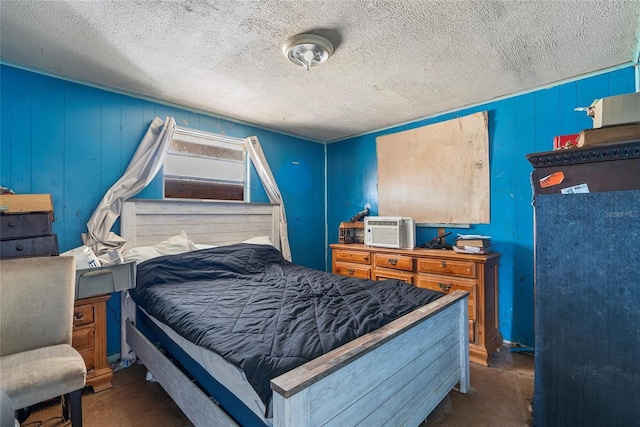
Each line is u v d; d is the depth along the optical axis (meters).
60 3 1.46
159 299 1.81
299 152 3.94
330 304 1.66
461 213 2.93
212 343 1.21
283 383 0.89
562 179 1.45
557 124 2.40
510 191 2.64
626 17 1.58
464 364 1.89
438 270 2.59
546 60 2.05
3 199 1.63
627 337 1.28
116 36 1.75
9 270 1.50
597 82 2.22
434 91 2.57
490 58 2.02
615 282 1.31
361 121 3.36
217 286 2.08
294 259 3.83
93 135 2.38
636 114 1.36
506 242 2.66
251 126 3.44
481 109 2.82
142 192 2.66
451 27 1.68
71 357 1.41
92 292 1.89
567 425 1.42
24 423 1.62
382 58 2.02
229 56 1.99
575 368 1.40
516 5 1.50
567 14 1.56
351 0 1.47
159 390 1.96
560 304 1.44
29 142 2.11
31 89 2.12
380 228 3.10
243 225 3.22
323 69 2.17
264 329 1.31
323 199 4.20
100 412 1.73
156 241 2.63
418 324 1.45
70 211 2.27
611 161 1.33
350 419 1.10
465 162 2.90
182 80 2.34
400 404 1.36
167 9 1.52
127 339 2.31
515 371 2.18
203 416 1.31
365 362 1.17
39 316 1.54
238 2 1.47
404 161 3.36
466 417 1.68
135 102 2.60
